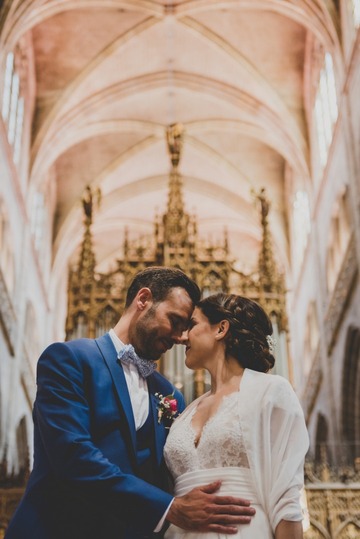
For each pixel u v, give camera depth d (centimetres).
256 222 2738
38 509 320
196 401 354
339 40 1814
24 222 2098
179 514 299
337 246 1917
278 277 1738
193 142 2561
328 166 1967
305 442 311
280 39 2170
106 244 2942
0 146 1769
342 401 1811
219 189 2738
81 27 2122
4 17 1731
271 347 352
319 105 2138
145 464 345
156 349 370
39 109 2241
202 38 2148
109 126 2436
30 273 2173
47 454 320
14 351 1875
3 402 1794
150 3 2034
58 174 2661
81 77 2225
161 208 2809
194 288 380
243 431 308
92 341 363
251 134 2452
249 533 292
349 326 1722
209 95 2344
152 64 2259
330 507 1074
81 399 335
